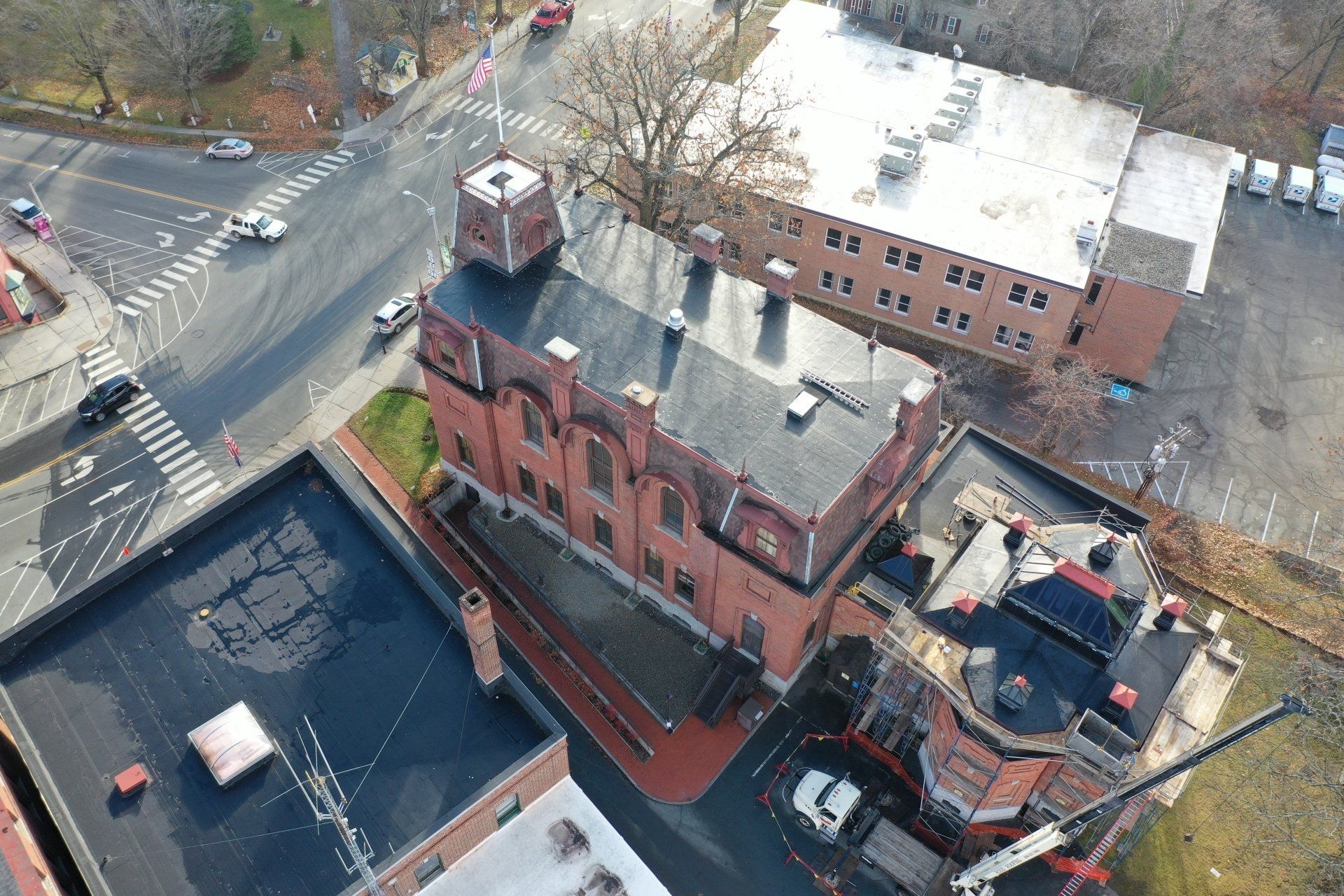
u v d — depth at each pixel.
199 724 40.62
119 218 78.94
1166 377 70.94
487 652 39.56
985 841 47.03
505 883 40.78
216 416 65.75
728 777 49.88
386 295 73.56
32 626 42.50
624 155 66.25
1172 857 47.84
